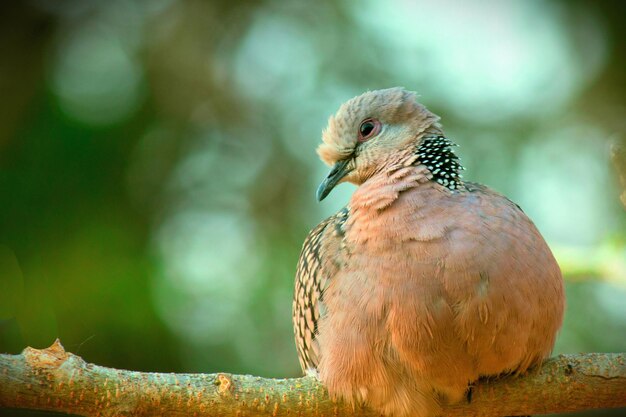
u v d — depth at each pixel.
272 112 14.21
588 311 11.83
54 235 11.30
